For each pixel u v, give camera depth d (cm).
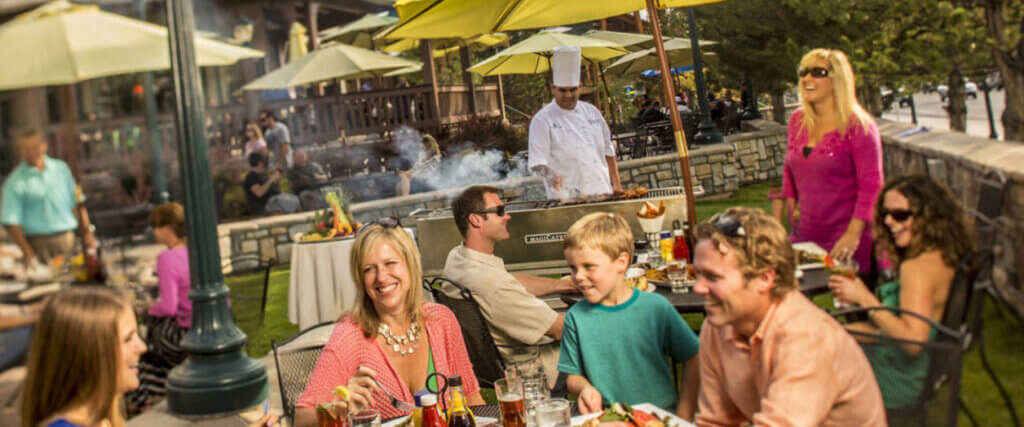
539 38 479
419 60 1062
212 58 744
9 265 619
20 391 411
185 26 441
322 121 978
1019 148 267
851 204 308
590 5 397
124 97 898
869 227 303
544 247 388
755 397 206
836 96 314
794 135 328
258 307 550
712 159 366
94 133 886
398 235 260
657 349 257
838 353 193
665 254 338
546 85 505
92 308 198
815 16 319
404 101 940
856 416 195
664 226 366
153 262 667
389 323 260
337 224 554
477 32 405
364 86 1170
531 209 390
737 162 354
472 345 324
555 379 326
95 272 611
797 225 329
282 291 679
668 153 395
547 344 331
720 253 196
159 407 445
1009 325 260
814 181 319
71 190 634
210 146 956
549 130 421
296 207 840
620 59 409
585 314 261
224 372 435
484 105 561
